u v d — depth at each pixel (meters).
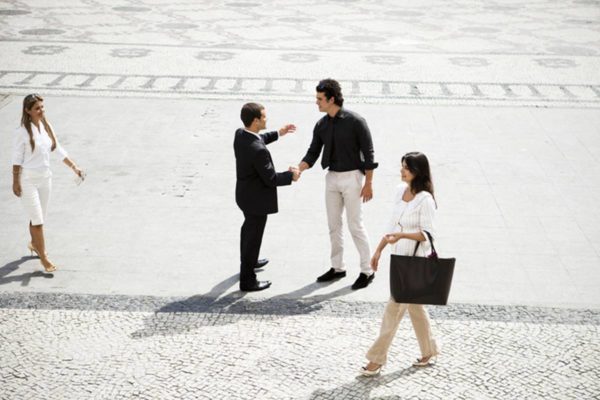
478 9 24.33
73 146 11.12
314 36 19.52
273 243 8.29
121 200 9.32
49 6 23.36
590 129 12.20
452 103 13.59
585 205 9.27
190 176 10.12
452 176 10.16
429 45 18.61
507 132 12.02
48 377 5.80
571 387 5.70
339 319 6.72
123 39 18.61
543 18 22.75
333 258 7.46
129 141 11.38
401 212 5.78
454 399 5.55
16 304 6.91
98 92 13.90
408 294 5.52
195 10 23.20
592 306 6.96
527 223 8.77
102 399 5.52
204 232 8.52
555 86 14.82
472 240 8.33
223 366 5.96
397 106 13.36
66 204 9.17
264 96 13.86
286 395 5.59
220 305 6.96
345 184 7.11
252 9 23.59
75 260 7.82
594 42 19.22
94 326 6.55
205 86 14.46
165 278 7.48
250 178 6.96
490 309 6.89
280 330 6.52
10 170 10.09
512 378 5.82
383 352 5.78
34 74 15.02
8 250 8.03
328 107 6.96
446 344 6.29
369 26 21.09
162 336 6.40
